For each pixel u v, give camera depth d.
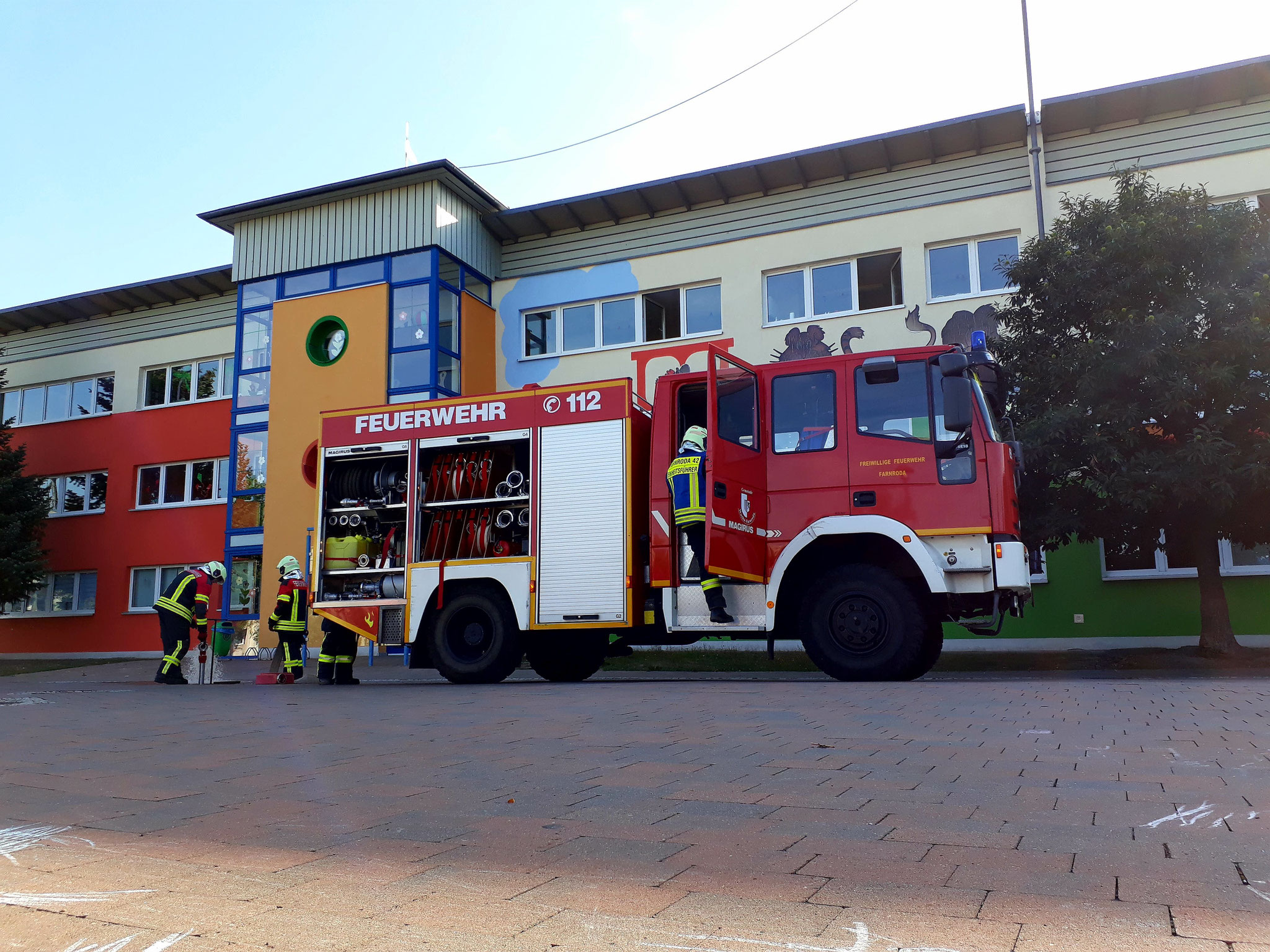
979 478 9.48
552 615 10.94
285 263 21.56
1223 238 11.96
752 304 19.50
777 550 10.01
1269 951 2.24
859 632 9.72
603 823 3.70
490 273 21.62
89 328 26.33
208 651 13.89
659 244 20.52
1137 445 11.72
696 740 5.70
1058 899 2.66
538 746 5.68
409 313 20.25
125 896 2.88
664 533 10.48
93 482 25.98
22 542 23.91
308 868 3.16
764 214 19.72
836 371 10.08
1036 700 7.36
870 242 18.75
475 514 11.60
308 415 20.73
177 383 25.25
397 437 11.91
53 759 5.60
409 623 11.54
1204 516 12.39
